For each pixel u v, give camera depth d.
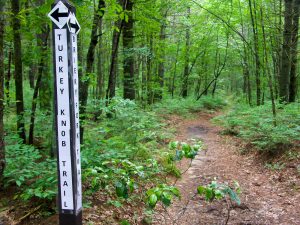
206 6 23.83
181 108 20.84
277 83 19.14
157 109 18.36
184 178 7.97
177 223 5.45
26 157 5.17
